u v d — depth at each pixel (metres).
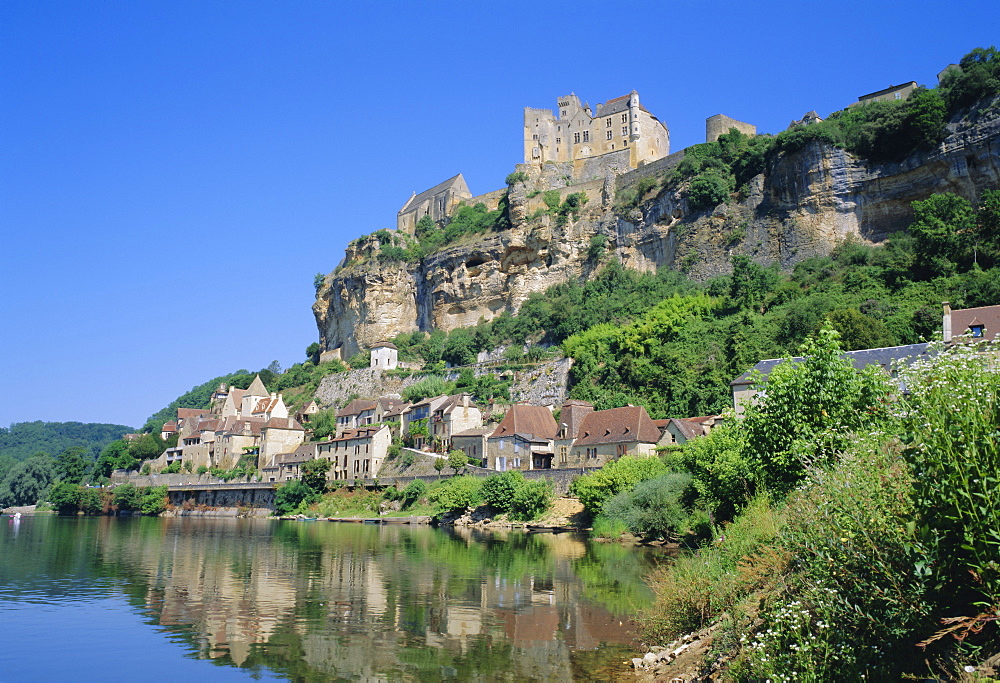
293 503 108.44
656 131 164.88
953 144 94.88
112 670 27.47
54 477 152.12
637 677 23.78
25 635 32.50
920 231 89.69
